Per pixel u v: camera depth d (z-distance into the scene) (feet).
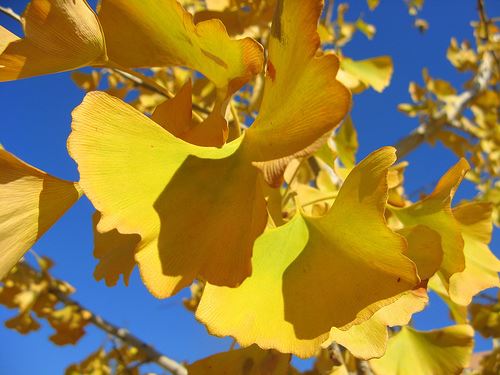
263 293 0.40
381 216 0.39
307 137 0.36
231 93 0.43
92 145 0.37
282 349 0.37
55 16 0.41
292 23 0.39
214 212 0.39
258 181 0.39
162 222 0.37
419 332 0.75
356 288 0.39
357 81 0.92
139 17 0.46
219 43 0.43
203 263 0.37
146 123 0.39
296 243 0.43
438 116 1.79
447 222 0.53
